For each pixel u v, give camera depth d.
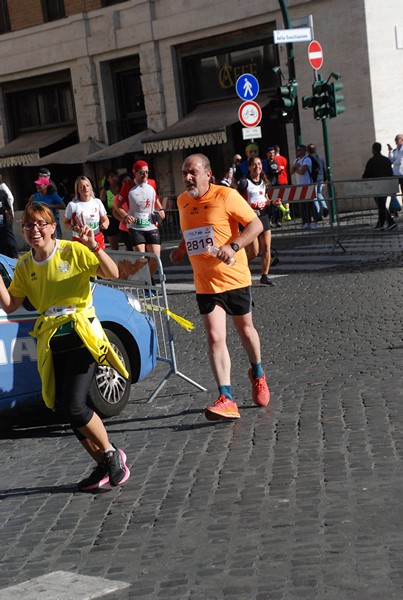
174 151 34.84
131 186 16.56
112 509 6.50
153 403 9.38
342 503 5.99
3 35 38.88
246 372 10.27
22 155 37.84
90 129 36.78
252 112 23.14
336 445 7.21
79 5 36.28
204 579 5.13
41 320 6.92
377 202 19.53
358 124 29.88
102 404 8.72
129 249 16.94
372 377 9.25
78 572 5.48
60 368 6.96
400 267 16.92
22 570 5.64
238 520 5.94
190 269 20.53
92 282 9.88
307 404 8.55
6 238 21.41
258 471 6.85
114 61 36.22
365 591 4.73
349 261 18.45
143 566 5.44
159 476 7.06
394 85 29.88
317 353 10.78
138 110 36.16
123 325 9.20
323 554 5.24
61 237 24.72
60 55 37.12
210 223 8.16
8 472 7.73
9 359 8.48
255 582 5.00
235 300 8.31
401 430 7.39
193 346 12.24
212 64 33.41
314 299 14.63
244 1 31.58
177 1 33.53
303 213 20.38
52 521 6.43
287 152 31.78
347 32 29.55
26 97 39.34
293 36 24.73
